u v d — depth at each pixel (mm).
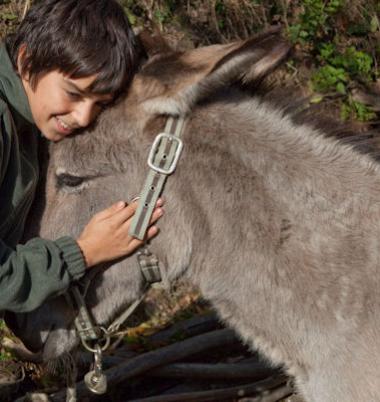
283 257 2730
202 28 6543
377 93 6461
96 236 2789
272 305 2758
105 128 2787
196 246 2799
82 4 2625
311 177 2752
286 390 4258
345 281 2688
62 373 4254
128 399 4305
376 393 2637
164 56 2707
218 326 4777
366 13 6895
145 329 4820
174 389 4363
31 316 3051
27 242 2838
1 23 5992
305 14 6582
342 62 6504
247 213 2746
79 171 2830
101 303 2973
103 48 2600
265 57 2807
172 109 2666
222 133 2775
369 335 2654
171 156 2736
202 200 2768
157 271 2867
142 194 2760
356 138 2881
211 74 2596
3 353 4332
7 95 2750
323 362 2721
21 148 2900
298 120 2865
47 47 2602
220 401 4230
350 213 2729
